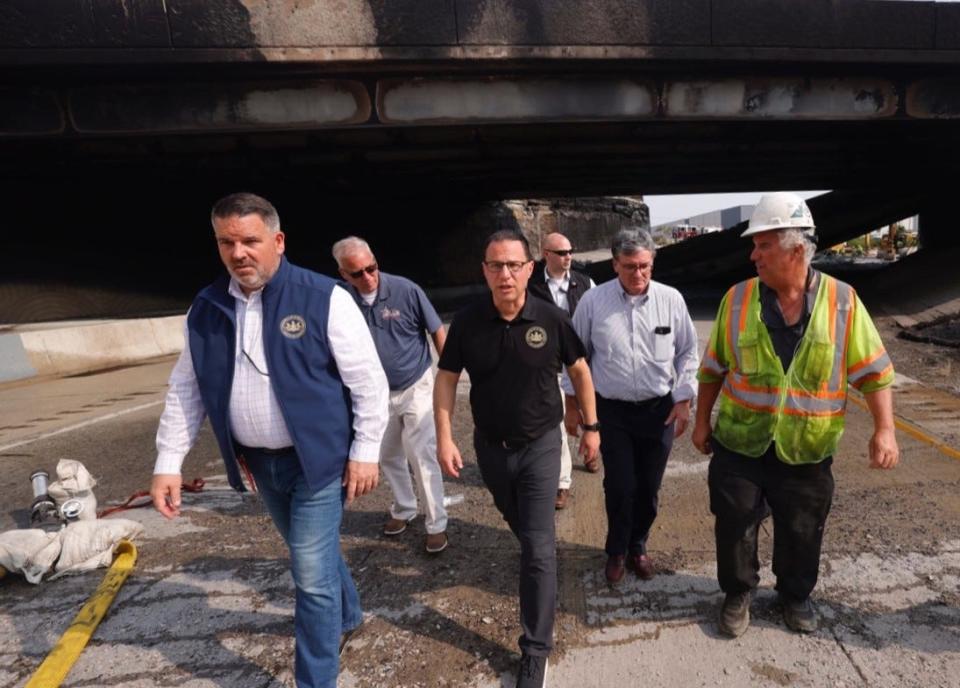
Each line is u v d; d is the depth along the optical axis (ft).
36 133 29.50
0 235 35.22
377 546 10.33
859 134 42.63
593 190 74.13
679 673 6.85
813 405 6.54
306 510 6.20
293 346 5.87
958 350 25.14
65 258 38.42
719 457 7.37
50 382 28.30
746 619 7.47
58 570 9.58
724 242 69.26
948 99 34.96
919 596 8.03
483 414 7.11
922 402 17.48
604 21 29.71
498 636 7.72
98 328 32.40
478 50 29.14
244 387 5.95
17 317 36.09
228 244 5.56
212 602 8.75
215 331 5.97
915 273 40.19
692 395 8.54
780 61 31.35
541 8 29.17
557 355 7.00
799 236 6.14
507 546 10.21
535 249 101.81
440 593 8.77
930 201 61.62
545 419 7.03
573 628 7.77
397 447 10.30
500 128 37.50
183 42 26.99
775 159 51.83
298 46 27.86
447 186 60.85
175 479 6.22
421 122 32.01
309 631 6.32
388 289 9.55
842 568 8.79
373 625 8.01
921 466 12.69
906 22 31.48
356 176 50.34
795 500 6.93
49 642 7.97
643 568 8.87
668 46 30.32
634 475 8.54
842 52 31.42
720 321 7.29
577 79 32.50
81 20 25.98
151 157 37.52
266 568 9.72
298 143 38.24
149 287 43.60
